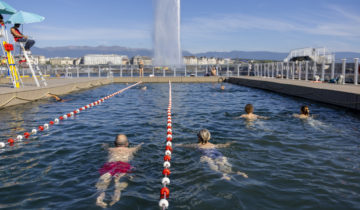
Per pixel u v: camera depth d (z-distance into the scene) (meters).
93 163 4.50
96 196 3.31
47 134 6.57
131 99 13.89
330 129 6.81
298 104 11.48
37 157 4.84
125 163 4.40
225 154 4.86
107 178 3.82
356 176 3.87
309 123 7.53
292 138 5.96
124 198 3.25
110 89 20.33
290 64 23.14
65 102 12.49
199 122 7.77
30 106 11.13
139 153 4.96
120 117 8.77
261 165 4.32
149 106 11.27
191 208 2.99
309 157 4.71
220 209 2.97
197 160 4.54
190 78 30.14
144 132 6.65
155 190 3.47
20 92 11.57
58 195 3.35
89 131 6.83
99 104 11.98
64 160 4.66
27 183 3.73
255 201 3.16
